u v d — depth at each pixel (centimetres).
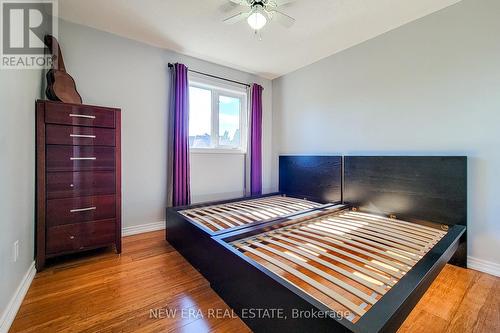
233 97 359
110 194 211
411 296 105
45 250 182
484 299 151
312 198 327
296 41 268
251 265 127
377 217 246
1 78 121
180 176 288
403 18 224
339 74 296
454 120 205
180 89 286
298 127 354
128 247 230
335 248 165
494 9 183
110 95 252
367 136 269
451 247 162
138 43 268
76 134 194
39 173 178
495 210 185
